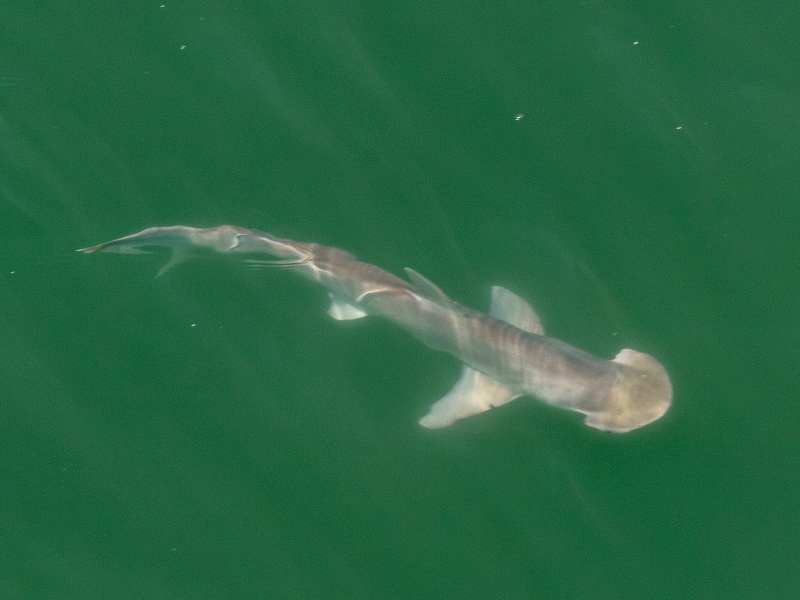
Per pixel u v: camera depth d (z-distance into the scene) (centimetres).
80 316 1648
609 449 1484
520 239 1644
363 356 1598
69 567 1492
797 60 1741
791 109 1703
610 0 1802
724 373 1509
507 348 1461
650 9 1794
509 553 1457
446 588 1451
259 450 1551
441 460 1519
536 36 1786
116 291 1659
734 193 1645
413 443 1534
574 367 1418
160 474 1541
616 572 1430
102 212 1705
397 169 1714
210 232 1587
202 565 1488
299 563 1480
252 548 1492
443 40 1797
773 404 1491
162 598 1466
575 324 1556
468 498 1495
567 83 1742
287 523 1504
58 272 1672
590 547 1446
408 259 1648
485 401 1507
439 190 1692
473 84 1758
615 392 1395
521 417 1516
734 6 1798
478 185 1689
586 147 1694
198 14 1823
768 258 1595
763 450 1469
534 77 1752
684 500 1457
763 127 1689
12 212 1698
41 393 1595
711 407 1488
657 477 1471
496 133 1720
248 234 1592
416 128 1736
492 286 1606
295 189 1712
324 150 1734
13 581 1482
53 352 1623
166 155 1738
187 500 1524
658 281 1589
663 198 1650
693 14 1788
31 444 1562
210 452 1552
